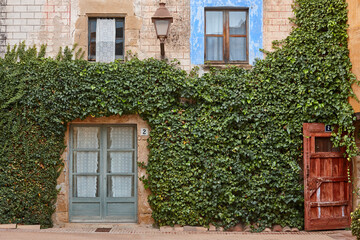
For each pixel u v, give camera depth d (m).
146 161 8.88
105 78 8.65
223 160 8.62
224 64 9.12
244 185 8.65
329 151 8.80
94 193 9.05
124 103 8.66
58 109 8.59
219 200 8.62
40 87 8.62
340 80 8.56
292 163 8.64
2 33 8.93
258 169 8.73
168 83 8.71
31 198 8.58
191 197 8.62
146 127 8.91
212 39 9.29
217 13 9.30
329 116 8.65
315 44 8.72
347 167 8.77
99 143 9.10
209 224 8.68
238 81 8.74
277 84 8.76
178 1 9.16
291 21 9.02
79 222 8.93
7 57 8.80
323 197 8.66
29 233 7.96
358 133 8.70
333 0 8.72
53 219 8.79
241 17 9.30
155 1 9.15
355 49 8.41
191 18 9.14
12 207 8.55
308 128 8.59
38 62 8.70
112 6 9.09
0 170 8.61
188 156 8.64
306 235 8.21
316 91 8.61
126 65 8.73
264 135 8.72
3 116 8.61
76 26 9.02
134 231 8.42
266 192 8.66
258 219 8.67
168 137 8.64
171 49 9.05
